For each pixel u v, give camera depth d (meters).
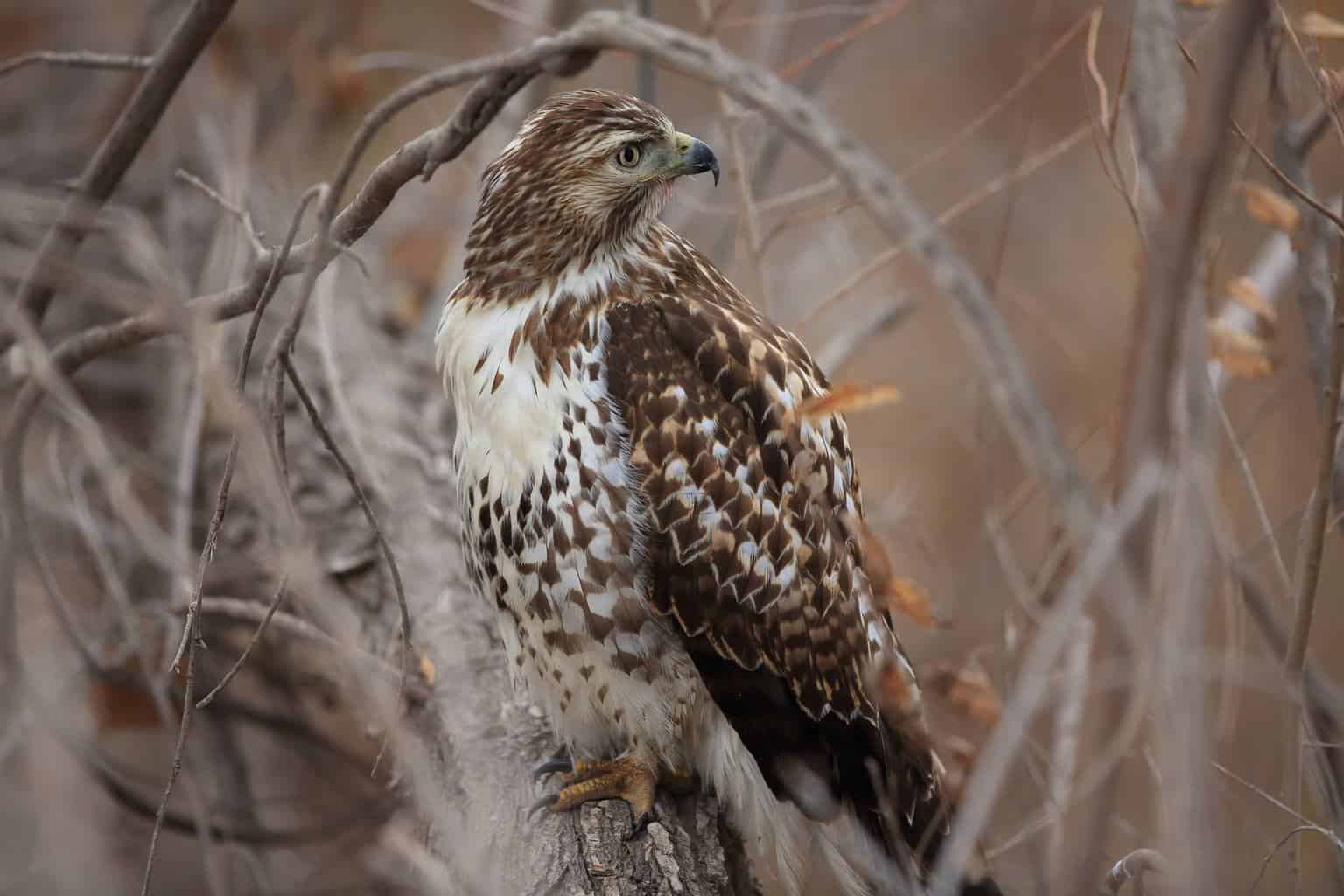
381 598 9.12
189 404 10.48
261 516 9.88
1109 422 10.41
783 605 7.74
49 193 12.45
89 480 11.22
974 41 15.41
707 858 7.72
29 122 14.15
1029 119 11.68
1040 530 11.64
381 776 10.05
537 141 7.86
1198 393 4.28
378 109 6.78
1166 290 4.09
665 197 8.12
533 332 7.80
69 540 10.85
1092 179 14.73
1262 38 7.79
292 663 10.33
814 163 14.24
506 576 7.86
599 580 7.67
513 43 13.60
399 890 10.23
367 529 9.48
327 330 9.94
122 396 12.37
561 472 7.62
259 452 6.44
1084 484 4.18
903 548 11.98
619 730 7.96
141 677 10.55
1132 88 6.28
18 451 9.18
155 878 11.67
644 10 10.70
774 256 13.80
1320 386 7.91
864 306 13.88
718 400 7.74
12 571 9.42
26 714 10.20
